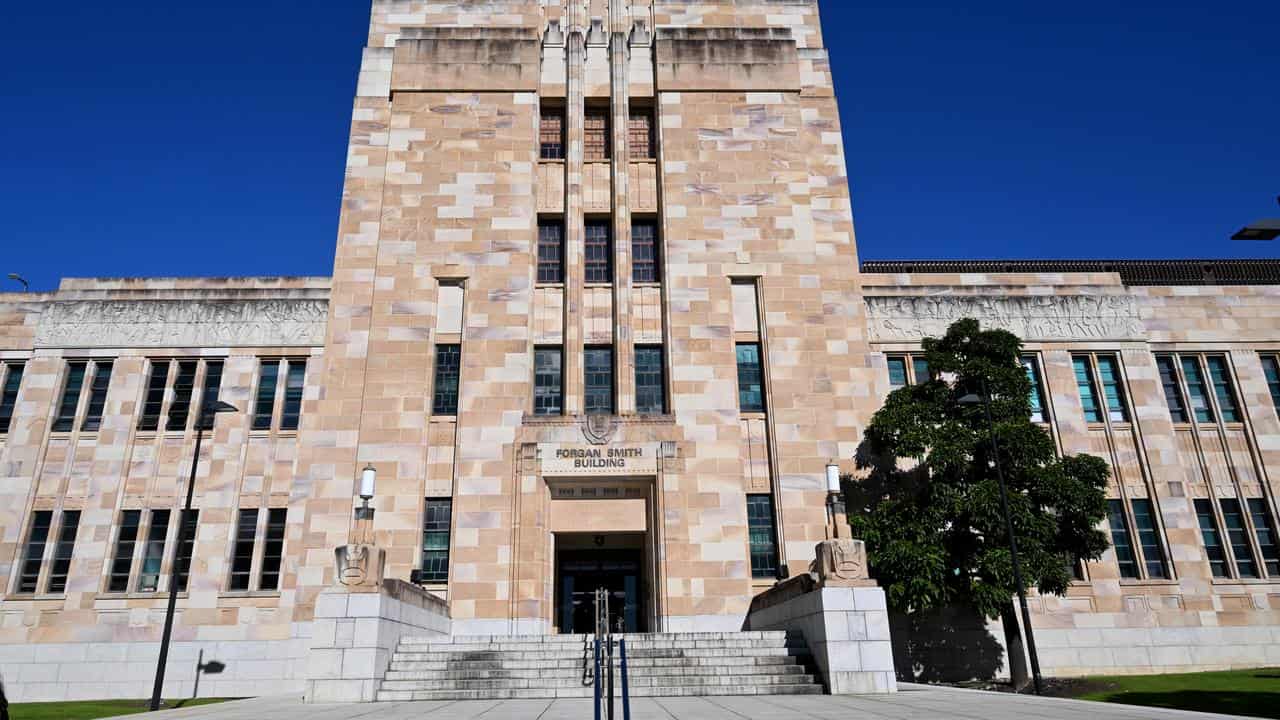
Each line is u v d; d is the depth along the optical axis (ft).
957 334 83.30
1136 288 103.04
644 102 101.45
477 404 87.97
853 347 93.25
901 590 72.33
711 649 64.44
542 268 95.91
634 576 91.97
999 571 70.49
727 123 99.30
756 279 94.48
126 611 87.97
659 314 93.50
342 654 58.44
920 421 79.92
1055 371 98.07
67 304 98.84
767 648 63.82
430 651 65.51
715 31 103.65
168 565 89.86
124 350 97.45
